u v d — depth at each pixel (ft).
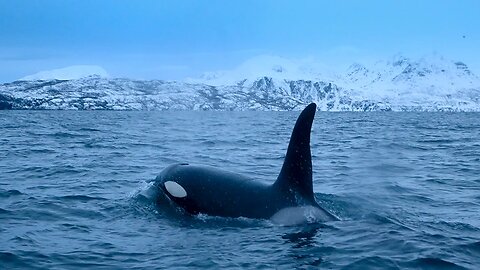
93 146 99.81
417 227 38.24
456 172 70.59
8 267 29.07
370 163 79.05
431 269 29.14
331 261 30.17
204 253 31.65
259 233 35.76
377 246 32.81
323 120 327.88
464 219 41.88
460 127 221.66
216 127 188.55
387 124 254.47
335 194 50.83
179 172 45.29
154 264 29.71
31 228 37.42
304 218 37.19
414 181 61.93
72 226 38.19
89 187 54.08
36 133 138.92
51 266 29.30
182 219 40.32
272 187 39.63
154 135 134.62
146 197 45.73
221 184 42.04
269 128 184.03
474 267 29.63
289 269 28.91
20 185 54.90
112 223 39.24
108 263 29.89
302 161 38.01
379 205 46.60
